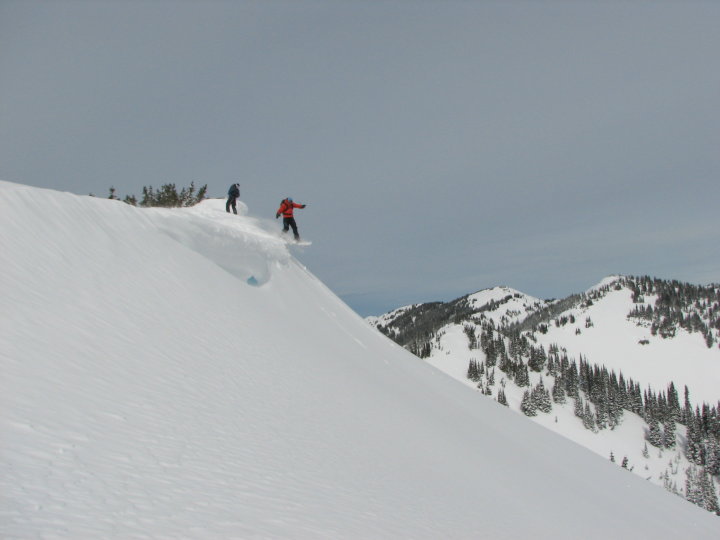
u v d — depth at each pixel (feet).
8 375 16.31
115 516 11.70
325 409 31.94
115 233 37.01
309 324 59.72
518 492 35.76
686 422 629.10
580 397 613.93
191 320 33.96
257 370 32.55
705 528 61.00
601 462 81.05
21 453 12.74
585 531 33.12
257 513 14.90
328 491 19.53
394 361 73.77
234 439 20.83
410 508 21.63
